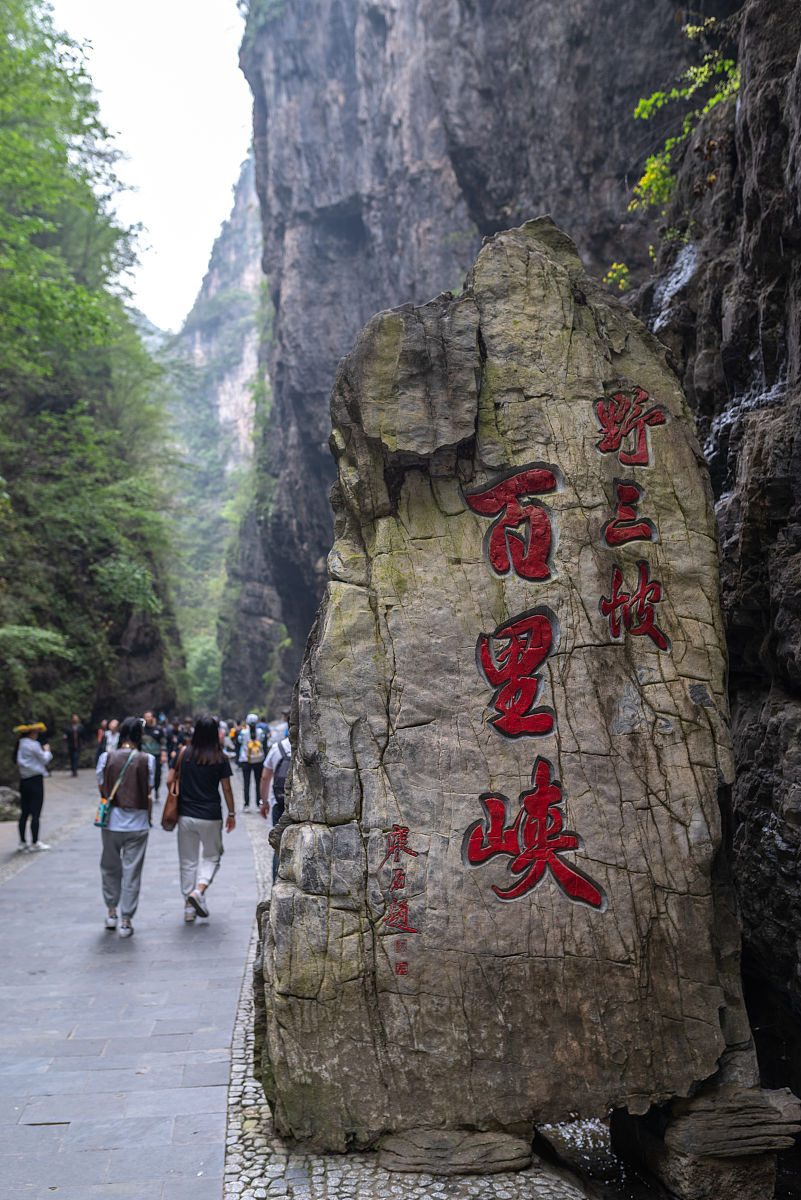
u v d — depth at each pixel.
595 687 3.68
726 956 3.58
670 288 6.82
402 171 28.55
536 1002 3.41
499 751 3.59
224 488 72.00
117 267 25.77
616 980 3.45
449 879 3.48
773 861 4.33
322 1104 3.33
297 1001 3.39
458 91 19.61
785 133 4.75
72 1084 4.01
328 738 3.59
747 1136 3.26
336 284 31.14
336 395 3.84
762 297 5.04
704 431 5.99
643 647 3.75
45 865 9.00
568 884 3.51
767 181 4.84
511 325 3.92
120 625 24.16
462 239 26.75
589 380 3.93
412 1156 3.21
